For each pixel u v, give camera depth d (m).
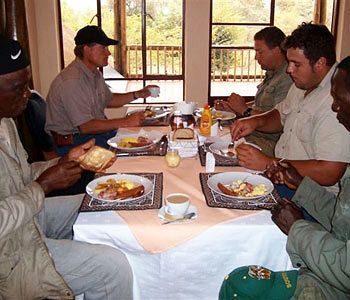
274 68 2.91
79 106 2.68
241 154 1.78
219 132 2.51
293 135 2.01
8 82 1.36
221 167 1.90
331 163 1.71
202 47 4.85
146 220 1.43
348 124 1.41
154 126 2.64
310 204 1.56
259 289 1.32
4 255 1.36
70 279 1.49
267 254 1.44
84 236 1.42
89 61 2.80
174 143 2.12
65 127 2.78
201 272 1.46
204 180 1.74
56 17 4.71
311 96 1.90
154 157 2.05
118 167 1.92
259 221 1.42
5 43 1.36
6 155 1.44
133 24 4.95
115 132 2.81
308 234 1.30
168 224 1.40
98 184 1.67
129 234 1.40
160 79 5.16
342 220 1.36
